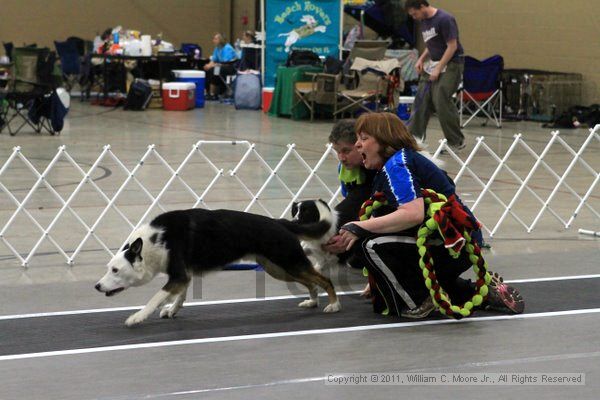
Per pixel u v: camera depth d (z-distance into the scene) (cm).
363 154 796
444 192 762
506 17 2814
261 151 1909
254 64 3039
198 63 3394
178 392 591
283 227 773
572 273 951
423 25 1848
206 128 2361
